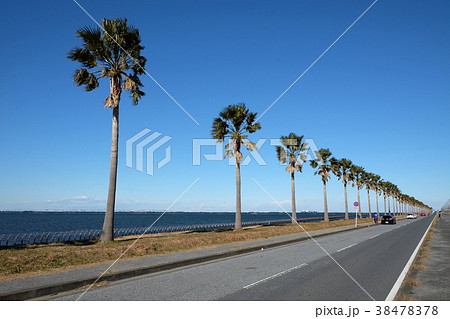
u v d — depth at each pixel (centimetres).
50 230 5409
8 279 869
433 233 2766
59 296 761
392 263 1210
